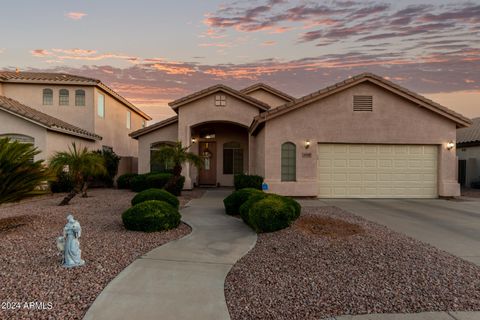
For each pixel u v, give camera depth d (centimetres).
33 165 794
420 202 1271
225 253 583
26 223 795
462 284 445
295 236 679
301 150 1345
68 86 2011
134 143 2962
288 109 1320
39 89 1991
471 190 1838
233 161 2014
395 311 370
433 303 388
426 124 1366
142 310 363
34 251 563
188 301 389
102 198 1349
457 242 670
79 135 1756
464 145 2130
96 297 393
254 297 405
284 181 1346
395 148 1380
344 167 1372
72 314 350
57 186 1502
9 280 434
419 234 739
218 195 1512
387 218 928
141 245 625
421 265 518
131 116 2867
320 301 394
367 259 544
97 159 1220
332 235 690
